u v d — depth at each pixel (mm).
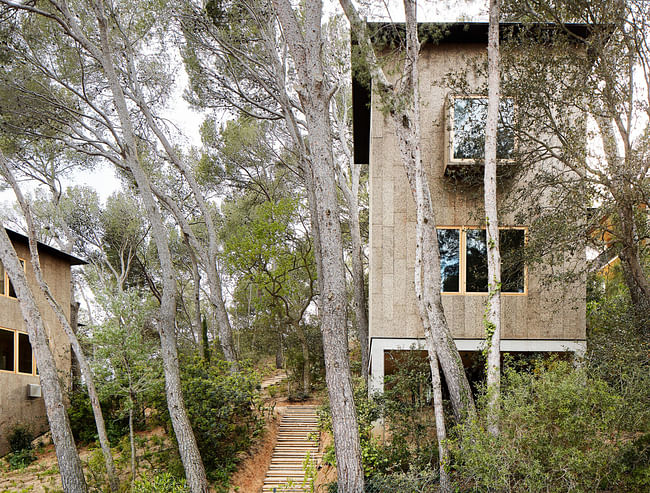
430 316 11539
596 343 12484
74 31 14641
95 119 17969
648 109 11547
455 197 14258
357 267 22391
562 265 13883
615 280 18234
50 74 17312
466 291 14047
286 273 23391
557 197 12719
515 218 12906
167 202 20719
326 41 20312
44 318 21312
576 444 8250
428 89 14500
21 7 14102
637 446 8633
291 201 23359
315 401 23906
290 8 11461
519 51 12859
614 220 12180
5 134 17609
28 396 20281
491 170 10891
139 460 15938
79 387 21406
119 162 17859
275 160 26578
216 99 20656
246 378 17172
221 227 31594
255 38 18359
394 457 11992
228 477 14977
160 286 33250
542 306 13867
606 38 12133
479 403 9492
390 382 13688
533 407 8250
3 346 19406
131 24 18359
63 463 12336
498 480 8141
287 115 17641
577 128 12977
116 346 14688
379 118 14633
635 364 9641
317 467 15594
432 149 14375
